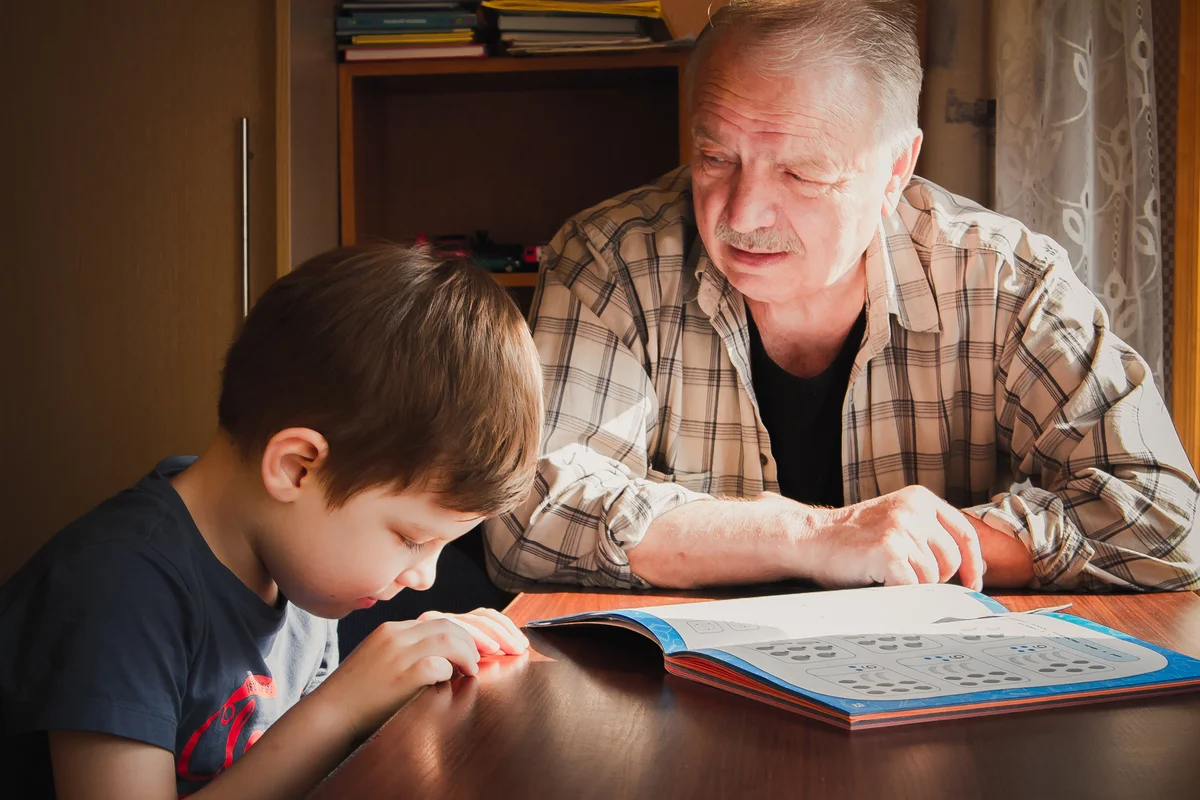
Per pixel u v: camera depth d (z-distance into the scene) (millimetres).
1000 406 1387
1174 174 2195
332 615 925
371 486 793
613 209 1539
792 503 1174
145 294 2166
